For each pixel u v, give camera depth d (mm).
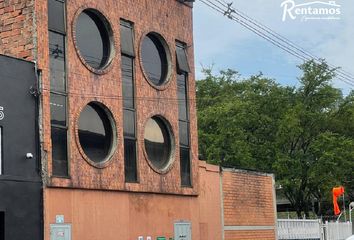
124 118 19469
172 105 21688
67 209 16750
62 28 17547
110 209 18234
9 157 15500
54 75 17109
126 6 20031
